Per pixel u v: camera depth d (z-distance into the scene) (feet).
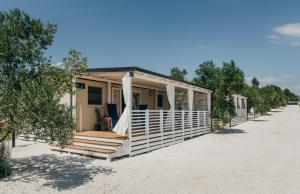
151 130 45.32
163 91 71.00
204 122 67.05
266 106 167.94
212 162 33.73
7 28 25.49
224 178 26.43
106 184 24.18
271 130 75.25
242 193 22.16
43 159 33.65
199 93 73.72
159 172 28.55
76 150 36.45
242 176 27.20
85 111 44.73
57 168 29.50
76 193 21.74
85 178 25.96
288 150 42.86
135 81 49.85
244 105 118.52
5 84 25.34
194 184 24.43
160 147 44.86
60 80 26.71
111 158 33.83
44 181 24.80
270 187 23.72
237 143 50.78
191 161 34.24
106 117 47.39
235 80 72.69
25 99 21.53
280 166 31.73
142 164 32.22
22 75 25.54
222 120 72.74
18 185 23.54
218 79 75.51
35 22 26.61
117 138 36.32
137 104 59.16
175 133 50.78
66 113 22.75
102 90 48.52
